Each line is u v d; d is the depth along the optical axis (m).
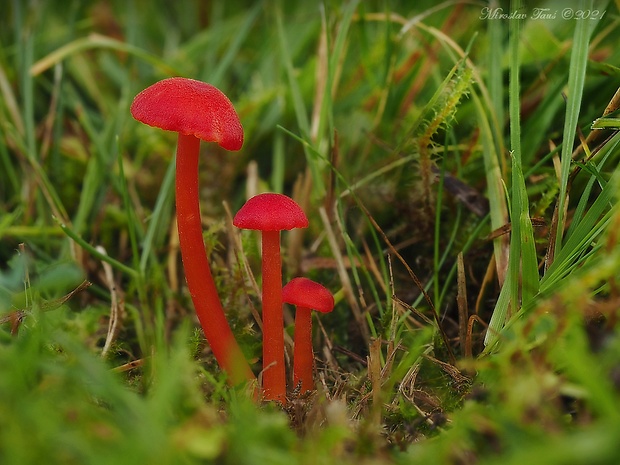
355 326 0.13
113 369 0.10
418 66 0.16
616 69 0.13
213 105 0.10
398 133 0.16
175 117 0.09
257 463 0.07
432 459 0.07
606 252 0.09
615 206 0.10
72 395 0.08
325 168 0.15
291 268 0.14
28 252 0.13
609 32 0.15
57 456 0.07
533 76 0.15
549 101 0.13
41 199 0.15
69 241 0.14
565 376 0.08
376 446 0.08
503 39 0.16
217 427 0.08
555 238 0.11
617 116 0.12
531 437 0.07
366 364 0.12
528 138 0.14
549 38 0.15
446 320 0.13
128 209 0.13
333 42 0.16
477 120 0.13
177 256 0.15
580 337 0.08
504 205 0.12
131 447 0.07
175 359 0.08
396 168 0.15
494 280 0.13
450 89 0.13
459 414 0.08
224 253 0.15
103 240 0.15
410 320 0.12
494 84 0.14
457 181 0.13
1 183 0.16
